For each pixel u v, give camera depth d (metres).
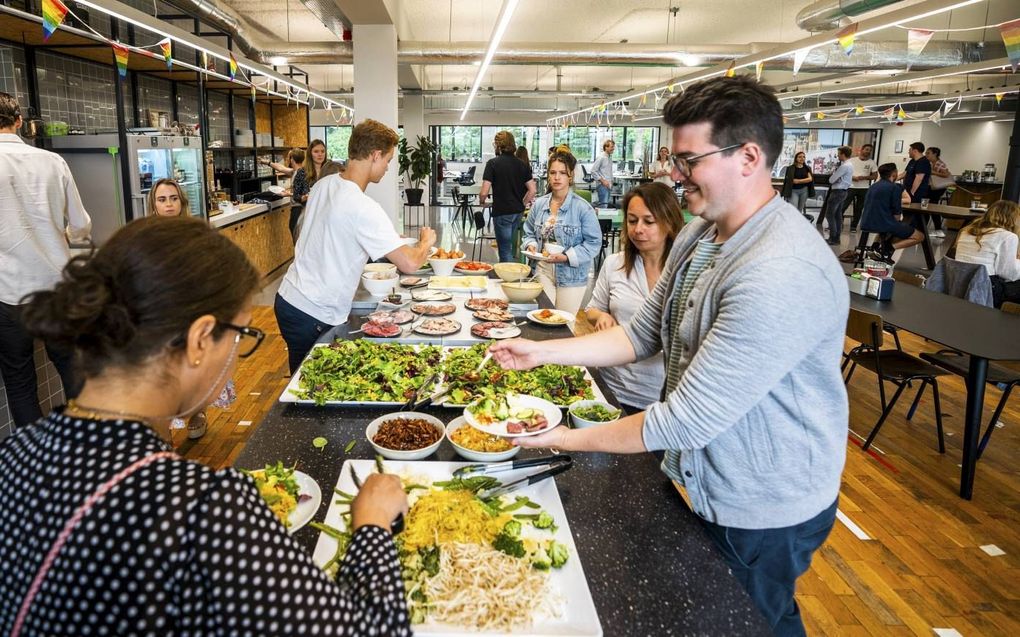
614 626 1.00
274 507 1.20
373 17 6.38
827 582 2.58
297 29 9.97
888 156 19.36
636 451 1.25
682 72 14.23
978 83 13.70
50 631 0.65
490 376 1.97
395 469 1.41
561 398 1.88
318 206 2.80
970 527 3.00
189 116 8.23
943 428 4.08
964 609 2.45
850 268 5.96
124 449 0.69
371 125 2.76
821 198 18.48
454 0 8.32
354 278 2.84
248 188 9.36
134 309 0.69
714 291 1.23
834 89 11.14
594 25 9.70
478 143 20.41
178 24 8.00
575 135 20.58
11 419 3.20
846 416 1.26
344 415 1.77
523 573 1.05
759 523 1.26
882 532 2.94
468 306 2.95
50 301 0.68
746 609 1.05
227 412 3.96
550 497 1.30
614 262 2.55
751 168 1.19
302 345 2.88
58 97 5.51
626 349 1.72
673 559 1.17
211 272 0.74
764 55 6.93
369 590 0.75
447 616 0.98
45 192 3.04
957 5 4.30
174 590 0.64
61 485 0.67
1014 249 4.86
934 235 12.45
